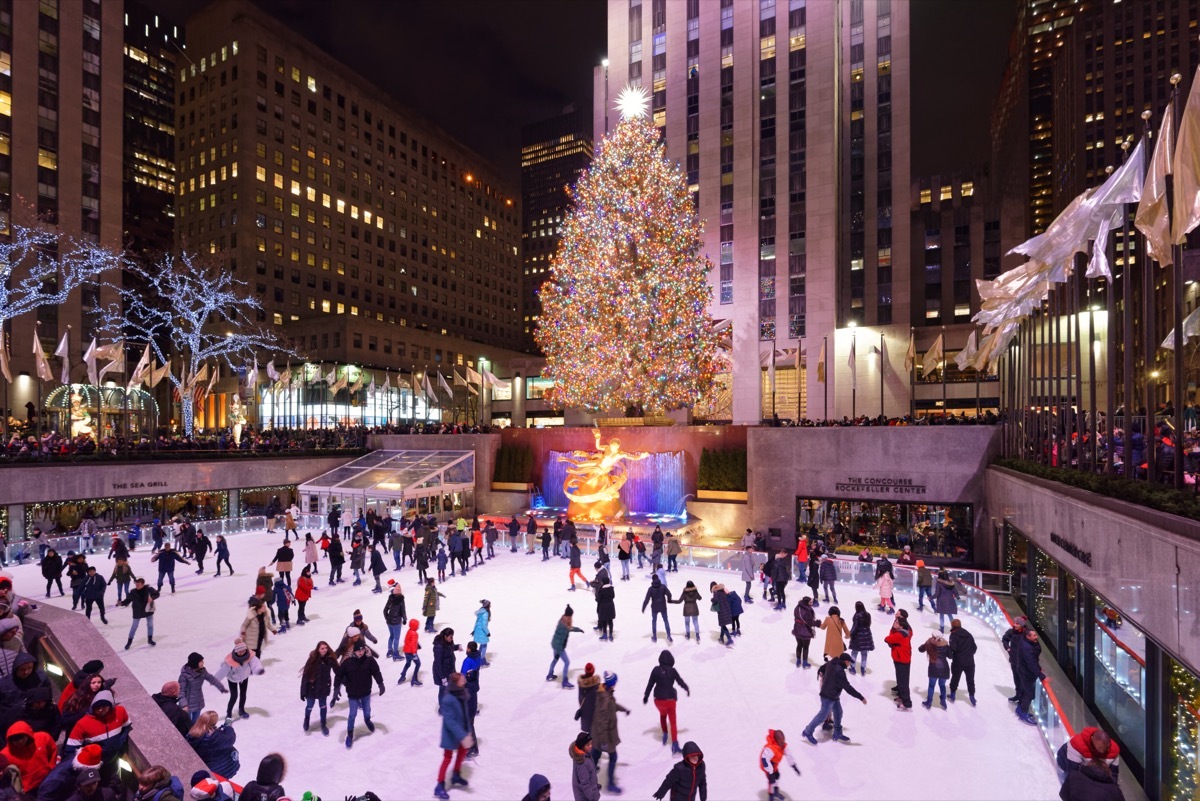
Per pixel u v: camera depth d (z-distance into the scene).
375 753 10.57
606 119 65.19
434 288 109.75
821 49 56.59
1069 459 16.00
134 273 90.06
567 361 41.25
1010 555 21.39
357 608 18.83
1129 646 11.20
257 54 82.12
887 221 61.19
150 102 103.50
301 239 86.31
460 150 118.25
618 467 33.69
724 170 59.12
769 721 11.72
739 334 57.59
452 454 36.94
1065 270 16.56
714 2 60.41
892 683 13.55
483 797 9.34
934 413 54.22
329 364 67.81
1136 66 97.62
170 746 7.73
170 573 20.31
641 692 12.98
